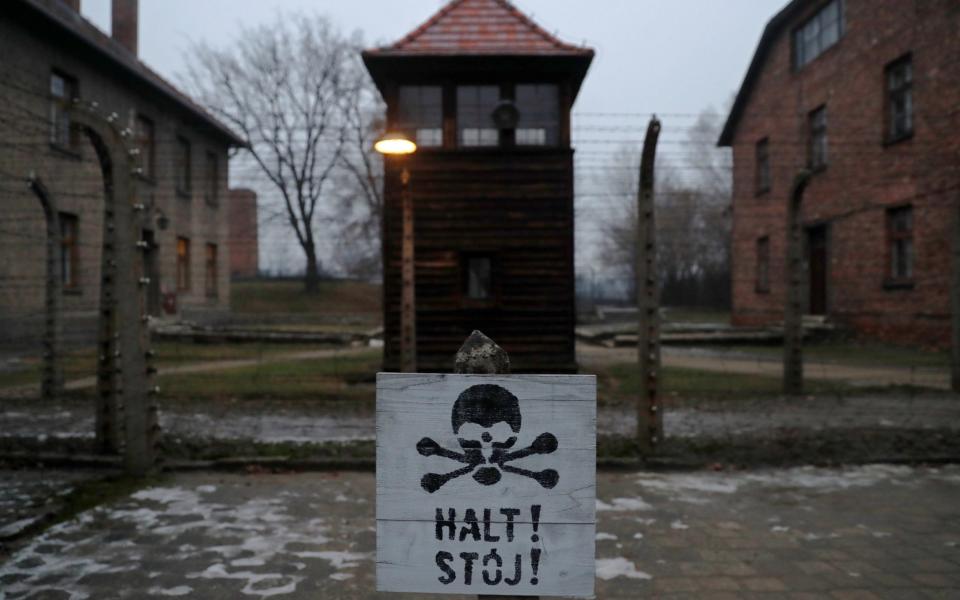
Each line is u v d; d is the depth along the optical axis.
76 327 18.31
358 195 37.69
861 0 19.83
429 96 13.07
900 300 18.36
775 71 24.56
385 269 12.84
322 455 6.70
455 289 12.80
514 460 2.04
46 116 18.12
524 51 12.65
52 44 18.66
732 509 5.26
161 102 24.47
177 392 10.62
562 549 2.03
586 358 16.14
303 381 11.88
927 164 17.33
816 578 3.95
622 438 7.36
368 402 9.90
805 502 5.45
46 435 7.52
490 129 13.05
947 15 16.64
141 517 5.00
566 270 12.80
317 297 32.25
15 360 13.86
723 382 12.02
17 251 16.55
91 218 19.42
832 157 21.30
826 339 19.69
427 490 2.05
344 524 4.88
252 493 5.67
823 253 22.16
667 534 4.69
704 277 43.16
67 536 4.58
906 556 4.29
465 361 2.13
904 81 18.44
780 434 7.61
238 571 4.01
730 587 3.82
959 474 6.31
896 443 7.20
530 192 12.86
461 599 3.68
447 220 12.87
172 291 24.31
